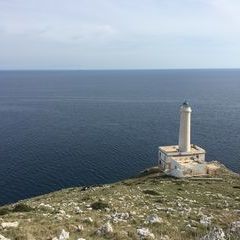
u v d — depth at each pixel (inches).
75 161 3983.8
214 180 2588.6
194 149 3127.5
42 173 3540.8
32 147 4611.2
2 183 3223.4
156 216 1059.3
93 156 4185.5
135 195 1817.2
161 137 5241.1
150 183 2432.3
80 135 5413.4
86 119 7027.6
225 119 6953.7
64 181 3334.2
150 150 4453.7
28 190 3078.2
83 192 2132.1
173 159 2901.1
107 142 4911.4
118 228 895.1
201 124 6402.6
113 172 3612.2
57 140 5044.3
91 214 1155.3
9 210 1333.7
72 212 1214.9
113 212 1236.5
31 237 754.2
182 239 844.0
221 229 880.9
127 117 7293.3
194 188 2203.5
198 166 2741.1
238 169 3750.0
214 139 5157.5
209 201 1753.2
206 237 833.5
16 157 4111.7
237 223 951.0
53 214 1139.9
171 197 1811.0
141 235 835.4
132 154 4271.7
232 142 4955.7
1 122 6628.9
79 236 800.9
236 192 2142.0
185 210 1348.4
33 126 6205.7
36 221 971.9
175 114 7706.7
